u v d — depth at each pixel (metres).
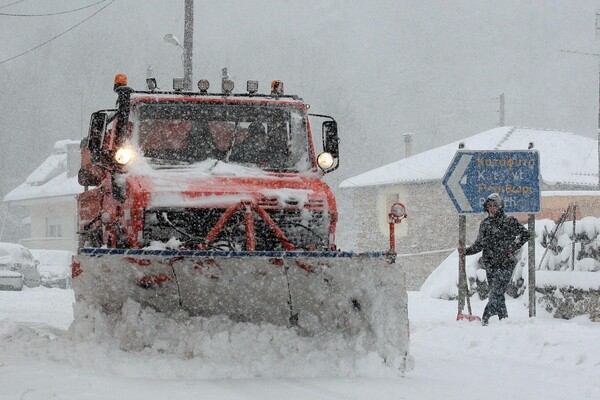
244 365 10.23
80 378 9.35
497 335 14.35
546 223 23.20
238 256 10.39
